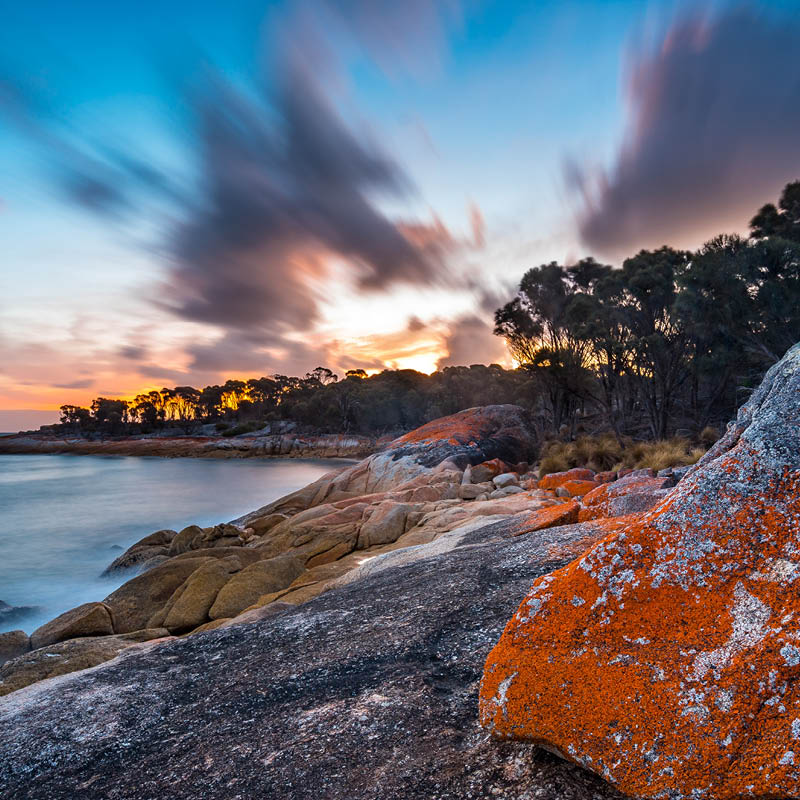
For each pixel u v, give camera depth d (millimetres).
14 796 3598
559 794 2455
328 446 107125
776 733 1936
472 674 4035
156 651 6332
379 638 5105
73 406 193000
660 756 2104
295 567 12898
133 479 65062
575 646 2721
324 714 3801
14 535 29000
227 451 114438
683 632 2477
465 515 14609
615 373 37750
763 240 24828
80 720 4578
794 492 2648
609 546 3045
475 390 89938
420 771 2896
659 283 31938
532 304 42281
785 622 2227
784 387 3189
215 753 3625
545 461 23969
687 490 3033
